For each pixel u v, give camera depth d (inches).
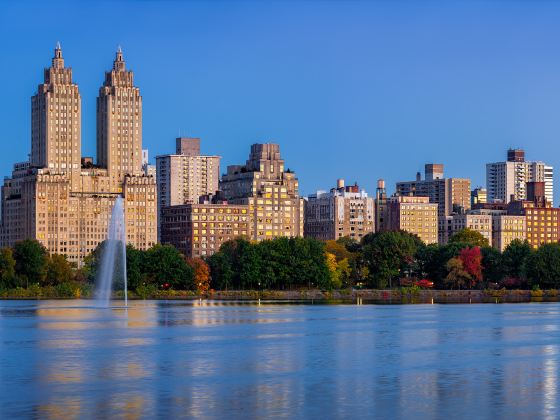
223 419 6387.8
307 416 6476.4
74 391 7224.4
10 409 6638.8
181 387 7381.9
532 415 6520.7
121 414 6505.9
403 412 6594.5
